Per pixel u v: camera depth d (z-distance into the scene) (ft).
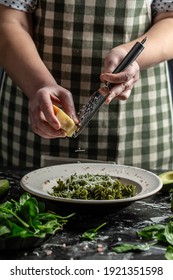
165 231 3.68
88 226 3.98
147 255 3.55
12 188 4.63
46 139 5.89
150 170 5.11
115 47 5.20
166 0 5.74
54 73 5.83
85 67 5.75
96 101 4.49
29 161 6.06
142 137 5.99
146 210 4.28
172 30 5.61
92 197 4.20
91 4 5.64
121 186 4.31
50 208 4.23
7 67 5.32
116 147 5.89
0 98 6.23
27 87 5.07
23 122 6.01
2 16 5.57
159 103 6.01
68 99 4.66
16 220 3.68
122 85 4.56
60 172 4.67
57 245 3.67
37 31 5.80
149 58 5.33
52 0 5.65
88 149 5.90
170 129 6.11
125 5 5.65
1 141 6.29
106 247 3.65
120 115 5.83
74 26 5.69
